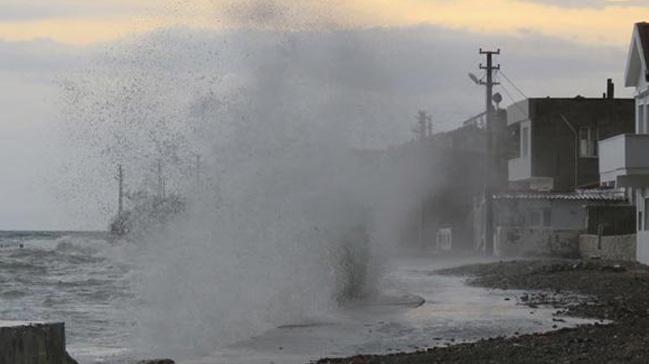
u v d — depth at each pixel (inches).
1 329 462.3
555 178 3262.8
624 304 1186.6
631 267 1850.4
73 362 513.0
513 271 1830.7
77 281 1877.5
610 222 2524.6
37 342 480.7
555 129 3275.1
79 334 969.5
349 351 818.2
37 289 1688.0
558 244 2593.5
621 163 1846.7
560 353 745.0
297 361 767.7
